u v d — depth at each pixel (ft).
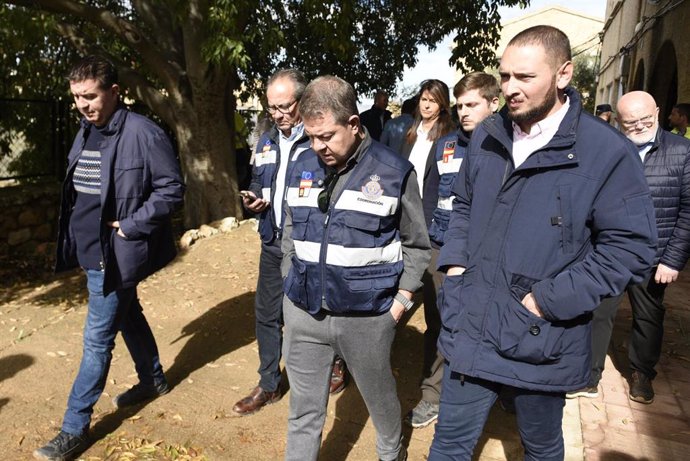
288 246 8.47
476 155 6.83
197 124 25.39
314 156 7.79
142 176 9.27
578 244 6.19
